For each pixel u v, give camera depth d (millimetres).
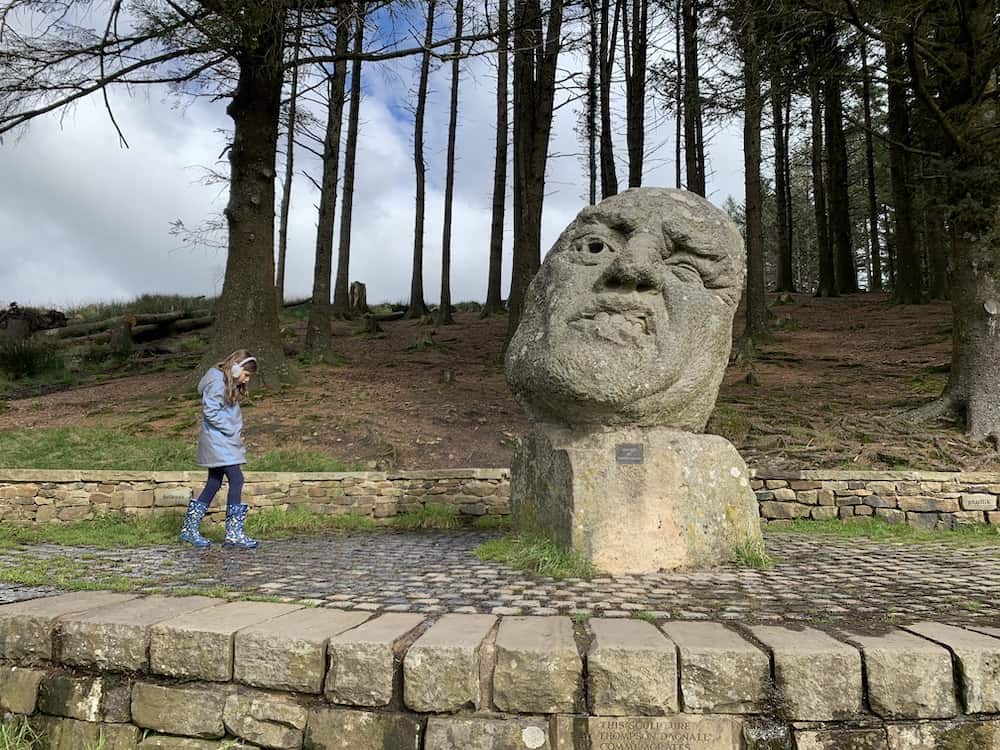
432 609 2875
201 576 3680
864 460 7355
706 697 2311
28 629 2750
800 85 9727
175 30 9688
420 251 23391
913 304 18516
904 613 2852
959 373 8102
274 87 11188
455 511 6773
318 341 14695
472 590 3268
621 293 4148
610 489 3859
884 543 5281
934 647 2371
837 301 20922
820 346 14445
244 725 2457
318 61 10617
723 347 4352
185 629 2568
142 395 10930
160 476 6469
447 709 2336
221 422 5027
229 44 9500
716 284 4363
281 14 9508
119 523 6086
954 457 7254
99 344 17375
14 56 9523
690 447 4113
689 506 4008
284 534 5898
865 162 30438
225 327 10984
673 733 2287
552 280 4422
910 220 18906
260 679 2475
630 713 2303
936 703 2311
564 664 2336
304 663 2439
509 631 2521
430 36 12727
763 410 9203
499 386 11781
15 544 5051
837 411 9000
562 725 2307
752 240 14930
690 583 3465
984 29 7586
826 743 2273
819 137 24797
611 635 2467
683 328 4137
